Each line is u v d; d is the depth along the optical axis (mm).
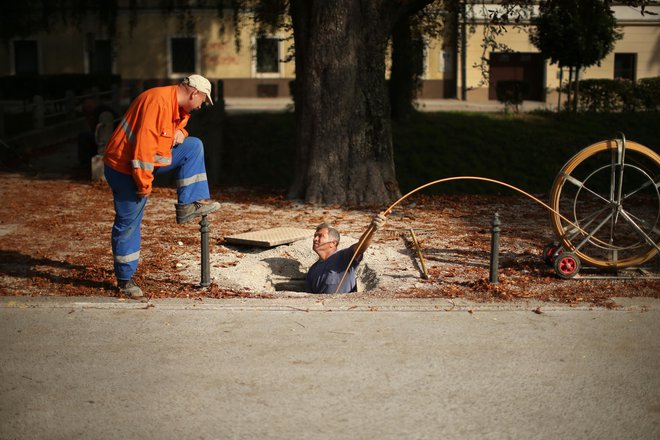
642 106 28281
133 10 36125
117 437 4707
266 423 4895
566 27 25750
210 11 37188
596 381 5566
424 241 9836
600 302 7312
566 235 8242
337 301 7277
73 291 7516
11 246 9359
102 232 10234
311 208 12312
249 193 13898
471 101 37219
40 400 5188
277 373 5645
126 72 37531
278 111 29391
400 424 4898
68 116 21688
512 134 24203
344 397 5266
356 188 12727
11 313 6906
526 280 8031
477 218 11516
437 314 6992
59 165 16516
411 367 5773
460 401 5227
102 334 6398
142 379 5523
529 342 6305
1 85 32969
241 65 37906
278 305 7168
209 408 5090
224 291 7617
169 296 7410
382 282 8070
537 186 21734
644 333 6531
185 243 9703
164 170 7453
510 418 4996
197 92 7176
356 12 12656
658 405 5191
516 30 37125
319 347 6148
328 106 12703
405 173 22266
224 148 24875
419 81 27188
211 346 6148
